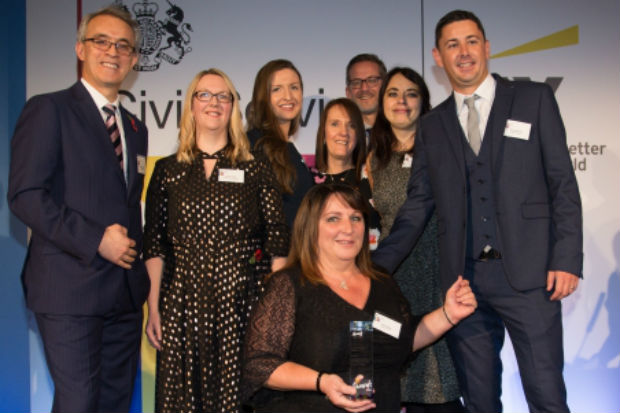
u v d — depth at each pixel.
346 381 2.06
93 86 2.62
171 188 2.67
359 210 2.26
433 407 2.99
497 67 4.03
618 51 4.00
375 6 4.04
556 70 4.01
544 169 2.52
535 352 2.47
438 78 4.02
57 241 2.31
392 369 2.21
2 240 3.94
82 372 2.42
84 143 2.47
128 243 2.41
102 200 2.48
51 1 4.03
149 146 4.05
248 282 2.62
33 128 2.38
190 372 2.52
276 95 3.19
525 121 2.53
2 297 3.94
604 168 3.99
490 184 2.58
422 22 4.02
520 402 3.98
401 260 2.79
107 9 2.64
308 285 2.17
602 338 3.97
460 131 2.68
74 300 2.41
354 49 4.04
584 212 3.98
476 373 2.63
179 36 4.05
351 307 2.14
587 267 3.97
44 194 2.33
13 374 3.96
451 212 2.64
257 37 4.05
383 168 3.20
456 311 2.29
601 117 4.00
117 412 2.66
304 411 2.06
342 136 3.17
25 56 4.03
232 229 2.60
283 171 3.01
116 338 2.65
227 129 2.77
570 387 3.99
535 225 2.48
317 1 4.05
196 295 2.54
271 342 2.12
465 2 4.02
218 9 4.05
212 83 2.68
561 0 4.00
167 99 4.05
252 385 2.08
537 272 2.45
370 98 3.96
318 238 2.25
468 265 2.63
